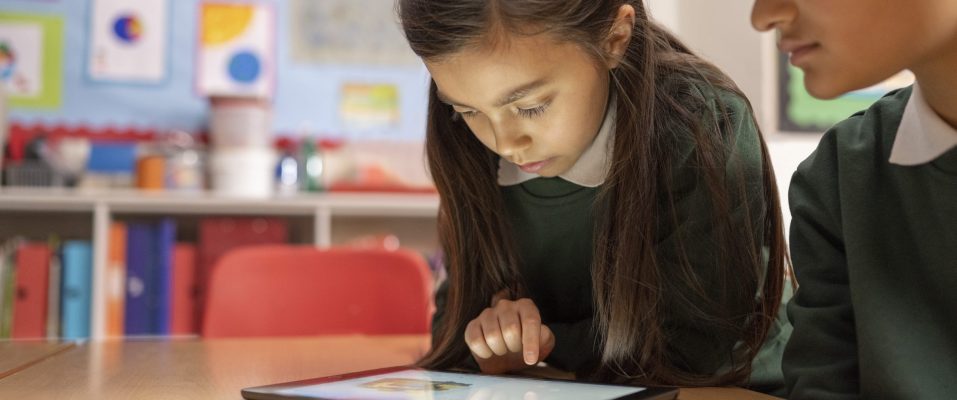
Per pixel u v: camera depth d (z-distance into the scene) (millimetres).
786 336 1009
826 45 613
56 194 2309
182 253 2439
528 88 796
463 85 810
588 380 895
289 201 2404
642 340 875
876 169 736
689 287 885
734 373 875
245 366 1007
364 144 2834
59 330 2348
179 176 2525
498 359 940
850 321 747
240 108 2514
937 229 683
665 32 1000
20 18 2688
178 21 2762
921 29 587
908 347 676
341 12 2854
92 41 2717
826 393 710
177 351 1176
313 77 2822
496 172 1017
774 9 632
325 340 1351
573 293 1069
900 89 798
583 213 984
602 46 847
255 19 2801
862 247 715
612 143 918
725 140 900
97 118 2703
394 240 2725
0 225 2625
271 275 1646
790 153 2025
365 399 657
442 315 1077
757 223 908
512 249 1021
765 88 2084
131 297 2393
